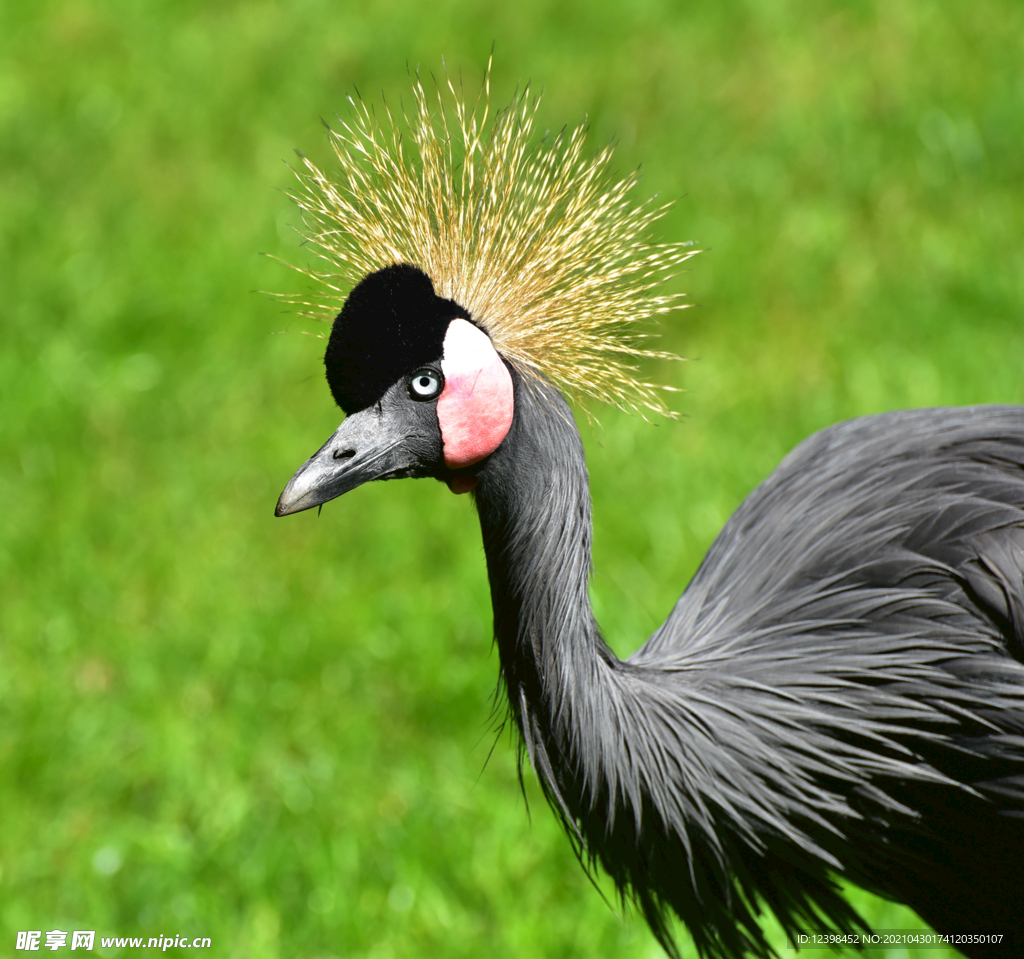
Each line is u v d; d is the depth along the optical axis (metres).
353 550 12.73
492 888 9.38
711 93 17.30
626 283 7.54
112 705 11.30
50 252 17.09
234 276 16.06
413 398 6.33
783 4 18.45
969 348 13.36
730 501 12.20
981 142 15.67
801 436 12.82
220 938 9.32
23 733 11.02
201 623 12.03
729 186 15.88
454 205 7.00
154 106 19.48
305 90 19.11
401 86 18.66
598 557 11.94
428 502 12.95
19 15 22.19
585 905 9.22
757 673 6.96
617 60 18.12
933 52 17.19
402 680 11.25
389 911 9.36
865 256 14.87
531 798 10.03
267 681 11.43
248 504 13.40
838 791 6.91
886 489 7.58
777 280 14.71
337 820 10.08
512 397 6.42
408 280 6.34
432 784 10.30
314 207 7.19
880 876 7.36
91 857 10.00
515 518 6.48
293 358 15.05
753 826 6.86
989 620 6.98
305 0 20.97
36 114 19.75
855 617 7.13
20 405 14.74
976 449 7.63
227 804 10.22
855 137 16.14
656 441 12.97
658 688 6.78
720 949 7.32
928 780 6.80
